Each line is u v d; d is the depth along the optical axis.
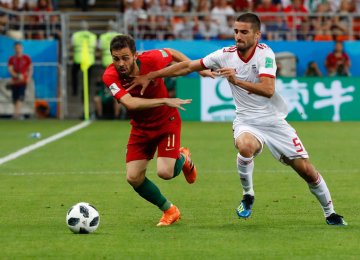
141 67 28.17
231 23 82.25
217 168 45.53
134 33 81.31
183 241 25.55
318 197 28.41
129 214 31.08
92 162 48.28
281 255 23.53
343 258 23.17
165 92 29.30
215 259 23.08
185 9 85.50
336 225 28.38
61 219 29.94
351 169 44.97
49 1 87.19
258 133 28.09
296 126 73.12
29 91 80.31
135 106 27.31
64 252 23.98
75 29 90.19
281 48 79.25
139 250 24.25
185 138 62.31
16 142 59.62
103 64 79.50
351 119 79.12
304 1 87.38
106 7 93.94
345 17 84.19
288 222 29.14
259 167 45.75
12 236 26.47
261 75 27.16
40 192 36.91
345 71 79.62
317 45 79.44
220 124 74.81
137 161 28.81
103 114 80.81
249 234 26.70
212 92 78.31
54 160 49.22
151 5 85.19
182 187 38.50
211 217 30.39
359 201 34.06
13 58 79.50
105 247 24.66
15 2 86.25
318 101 78.88
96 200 34.56
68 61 85.06
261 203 33.59
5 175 42.78
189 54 77.31
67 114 84.44
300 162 28.08
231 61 27.88
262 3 84.81
